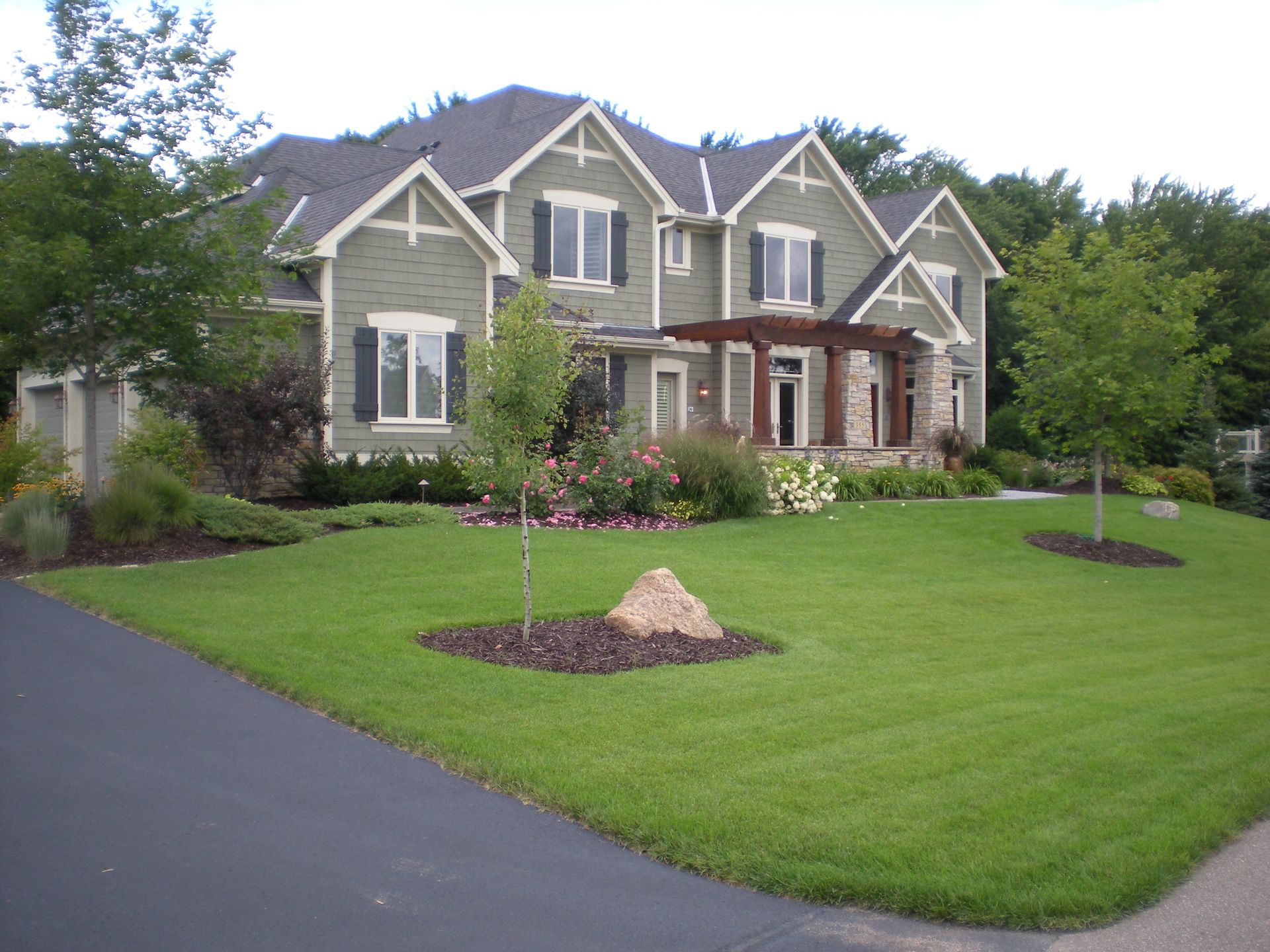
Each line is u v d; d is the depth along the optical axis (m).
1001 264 43.56
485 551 13.43
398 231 19.48
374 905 4.78
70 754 6.52
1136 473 27.28
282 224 17.58
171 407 16.44
